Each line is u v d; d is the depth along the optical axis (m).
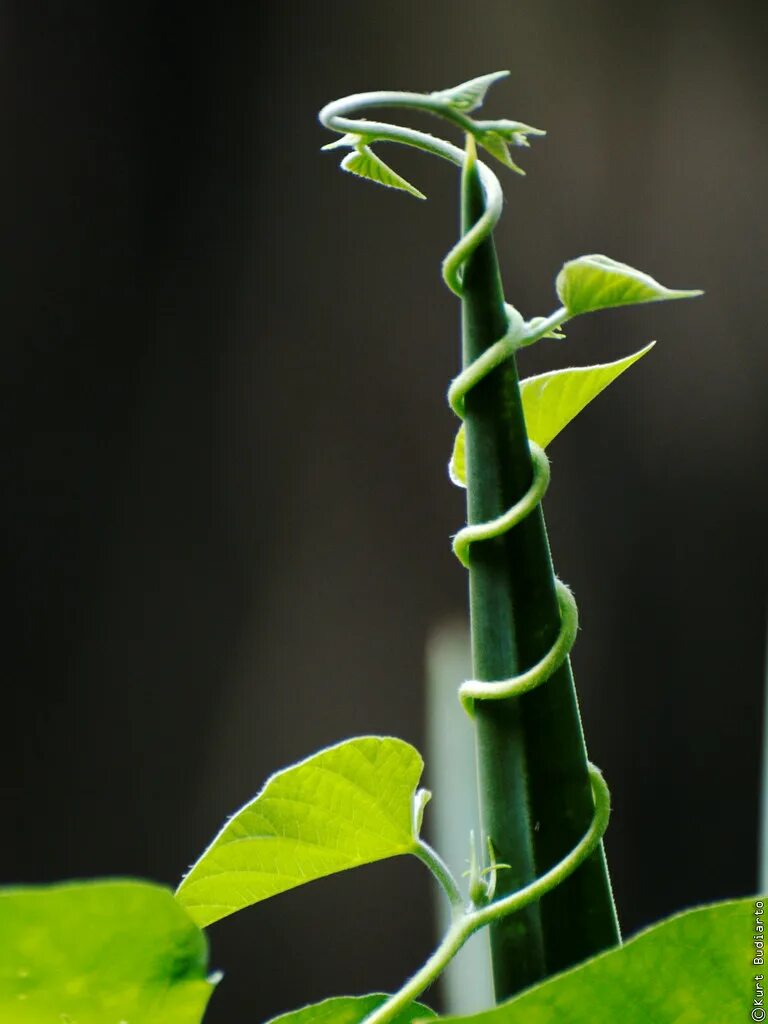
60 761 4.34
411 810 1.08
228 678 4.46
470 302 1.05
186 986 1.02
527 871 1.05
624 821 4.48
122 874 4.36
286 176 4.47
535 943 1.04
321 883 4.37
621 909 4.45
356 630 4.50
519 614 1.05
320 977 4.34
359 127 1.05
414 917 4.31
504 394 1.05
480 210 1.05
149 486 4.43
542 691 1.05
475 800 4.30
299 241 4.49
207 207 4.45
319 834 1.09
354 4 4.48
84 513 4.38
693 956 1.01
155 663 4.43
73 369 4.35
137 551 4.43
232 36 4.42
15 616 4.30
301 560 4.51
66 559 4.36
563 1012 1.01
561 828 1.04
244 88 4.45
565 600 1.05
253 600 4.49
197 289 4.46
